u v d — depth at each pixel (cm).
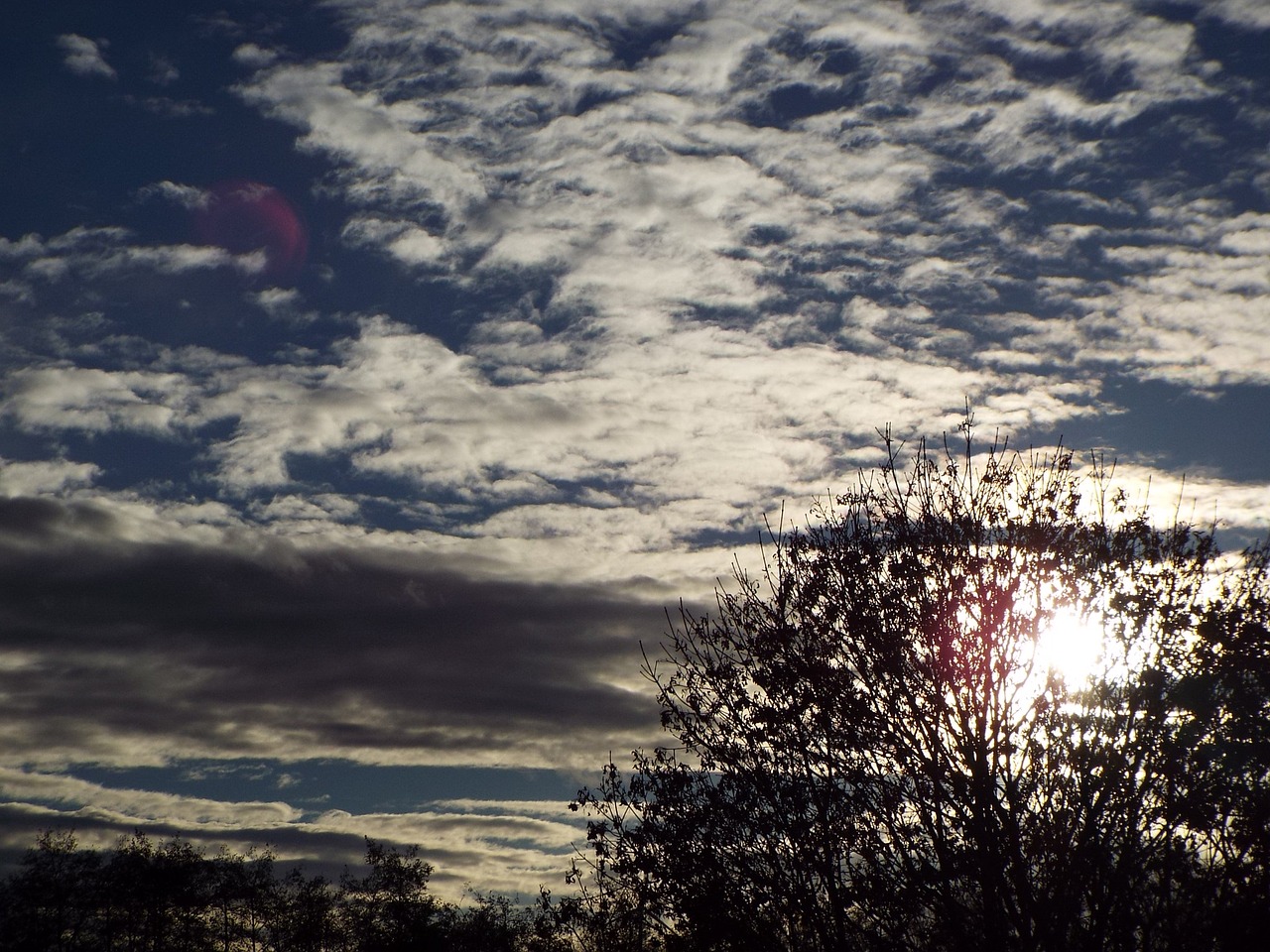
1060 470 1959
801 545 2056
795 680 1931
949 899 1734
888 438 2091
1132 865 1695
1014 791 1772
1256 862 1642
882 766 1858
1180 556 1833
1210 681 1719
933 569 1928
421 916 6662
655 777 2011
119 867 8350
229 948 8125
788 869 1853
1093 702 1775
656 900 1934
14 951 7981
